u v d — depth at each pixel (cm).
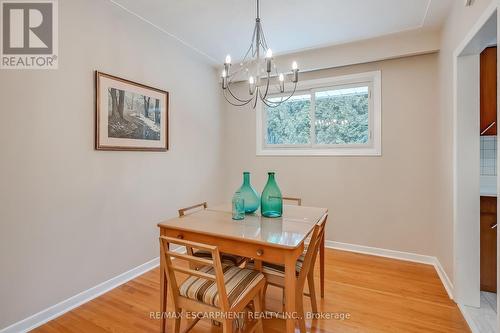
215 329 173
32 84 175
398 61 284
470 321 176
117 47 229
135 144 246
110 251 227
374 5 215
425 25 247
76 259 201
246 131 373
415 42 266
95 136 212
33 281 176
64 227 193
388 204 292
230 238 148
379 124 293
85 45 205
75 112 199
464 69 192
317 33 266
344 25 249
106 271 224
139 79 251
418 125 277
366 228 303
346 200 312
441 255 245
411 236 282
